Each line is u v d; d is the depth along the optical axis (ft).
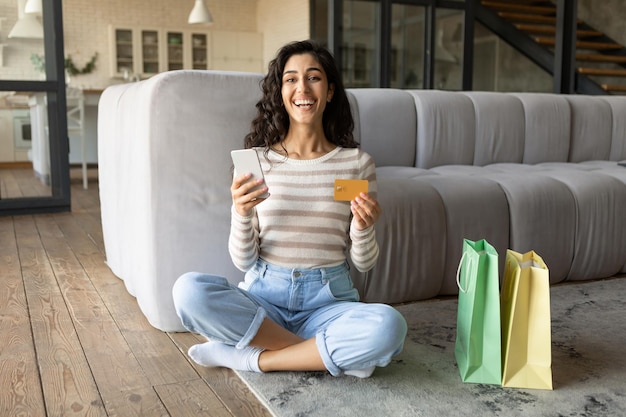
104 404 4.56
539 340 4.83
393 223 6.75
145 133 5.89
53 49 13.78
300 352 4.86
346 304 4.92
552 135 10.43
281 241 4.94
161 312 6.04
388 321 4.58
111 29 29.58
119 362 5.37
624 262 8.19
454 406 4.51
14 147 13.70
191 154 5.95
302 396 4.64
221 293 4.73
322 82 5.03
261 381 4.89
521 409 4.47
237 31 32.96
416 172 8.39
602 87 19.52
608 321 6.42
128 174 6.75
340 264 5.07
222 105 6.04
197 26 32.07
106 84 30.01
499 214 7.36
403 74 20.89
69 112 18.13
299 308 5.05
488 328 4.86
